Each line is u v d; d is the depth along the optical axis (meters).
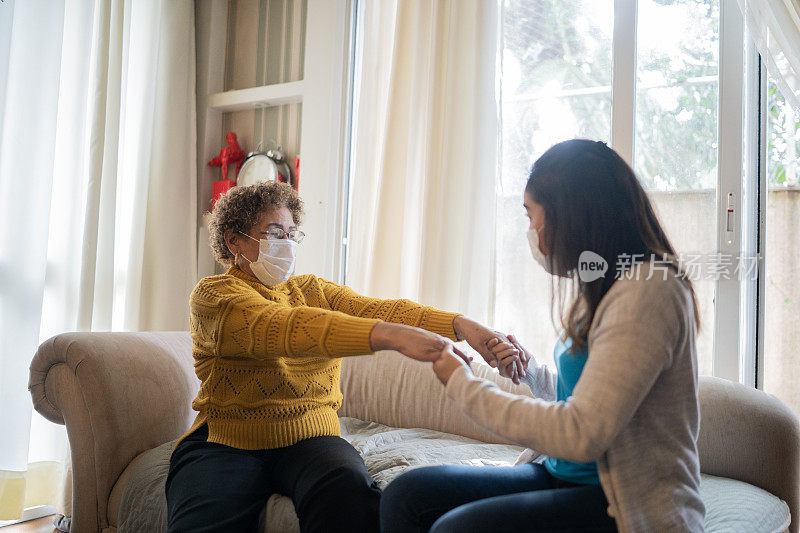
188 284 3.07
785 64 1.94
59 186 2.61
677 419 1.00
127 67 2.84
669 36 2.22
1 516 2.34
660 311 0.97
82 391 1.77
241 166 3.21
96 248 2.66
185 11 3.12
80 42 2.64
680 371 1.01
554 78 2.38
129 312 2.88
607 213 1.08
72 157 2.62
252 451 1.54
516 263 2.34
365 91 2.64
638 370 0.93
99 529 1.76
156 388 1.90
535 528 1.03
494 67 2.34
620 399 0.92
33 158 2.46
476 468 1.25
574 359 1.12
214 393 1.57
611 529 1.03
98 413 1.76
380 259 2.47
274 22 3.20
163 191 3.00
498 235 2.31
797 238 2.07
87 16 2.65
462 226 2.36
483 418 1.04
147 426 1.86
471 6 2.39
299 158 2.97
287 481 1.46
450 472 1.21
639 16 2.26
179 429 1.96
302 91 2.96
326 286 1.84
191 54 3.16
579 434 0.93
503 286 2.34
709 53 2.17
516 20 2.44
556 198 1.11
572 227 1.09
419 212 2.48
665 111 2.22
